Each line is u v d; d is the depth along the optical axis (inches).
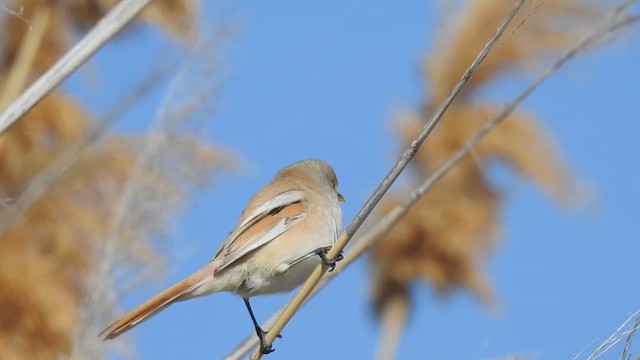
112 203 447.2
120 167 442.6
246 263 438.9
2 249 452.1
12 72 470.3
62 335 452.1
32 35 483.5
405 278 547.5
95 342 354.6
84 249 451.2
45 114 481.7
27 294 445.7
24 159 471.5
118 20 349.7
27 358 447.5
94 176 445.1
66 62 343.6
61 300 450.0
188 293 418.9
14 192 465.4
